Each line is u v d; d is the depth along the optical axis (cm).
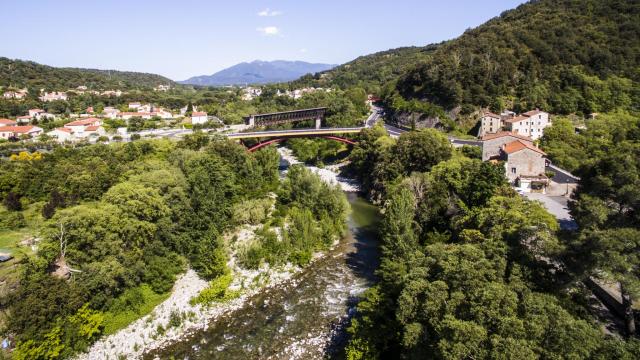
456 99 11875
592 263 2417
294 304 4112
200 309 3984
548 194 6250
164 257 4359
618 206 3228
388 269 3669
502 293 2111
